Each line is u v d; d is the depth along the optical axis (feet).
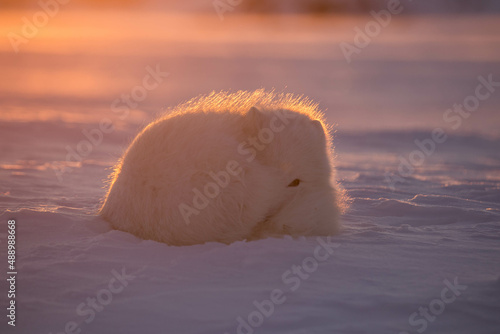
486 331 18.24
